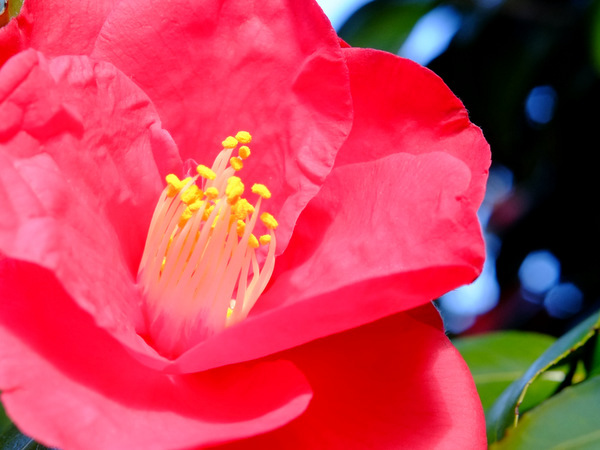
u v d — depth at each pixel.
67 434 0.21
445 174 0.23
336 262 0.24
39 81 0.22
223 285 0.24
